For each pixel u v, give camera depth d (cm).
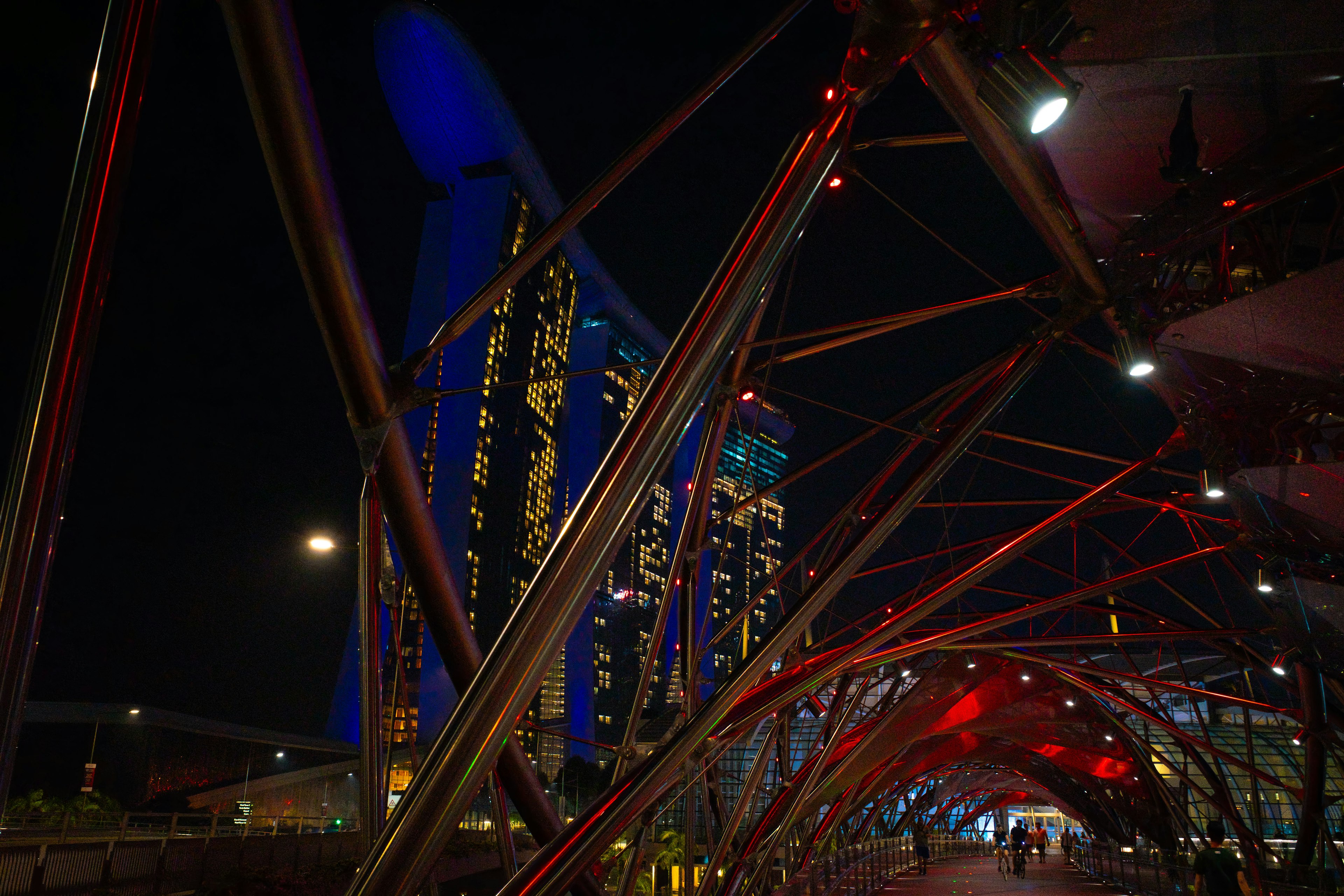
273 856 3238
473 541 18338
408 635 15850
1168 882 2877
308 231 564
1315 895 2461
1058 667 3353
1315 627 1641
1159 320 1152
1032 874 5122
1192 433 1386
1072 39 702
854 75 635
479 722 527
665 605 1648
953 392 1631
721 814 1911
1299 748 5897
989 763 6538
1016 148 808
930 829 9038
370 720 1064
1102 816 6319
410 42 19575
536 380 944
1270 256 1046
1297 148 856
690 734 1017
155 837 2747
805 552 2086
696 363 586
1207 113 827
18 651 366
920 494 1158
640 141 773
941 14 611
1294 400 1177
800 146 636
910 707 3631
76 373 389
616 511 557
